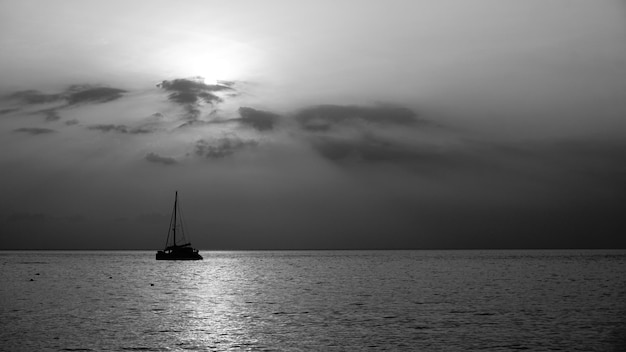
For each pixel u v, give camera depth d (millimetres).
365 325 60188
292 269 195750
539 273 160000
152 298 89062
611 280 127688
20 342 51219
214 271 177625
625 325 59406
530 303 80000
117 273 163500
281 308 75250
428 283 121375
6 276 146750
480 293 96250
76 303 81688
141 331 56625
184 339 52438
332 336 53938
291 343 50812
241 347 49312
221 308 75438
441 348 48781
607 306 75938
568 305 77250
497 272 167250
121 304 80500
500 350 47875
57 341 51594
